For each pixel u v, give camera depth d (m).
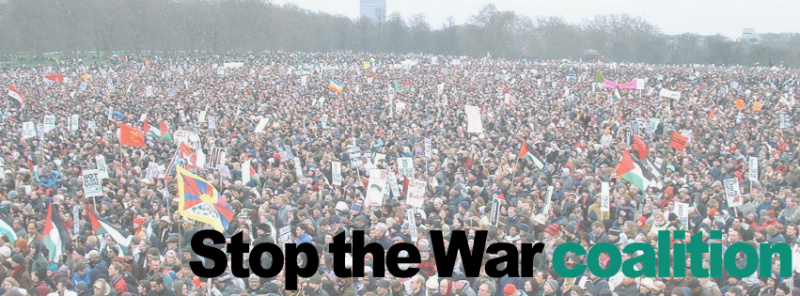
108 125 39.38
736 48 136.88
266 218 16.31
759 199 19.61
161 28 129.88
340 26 172.12
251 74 84.50
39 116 43.00
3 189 22.42
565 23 180.50
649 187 19.59
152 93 59.50
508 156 26.14
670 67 120.56
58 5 118.12
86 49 142.88
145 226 16.83
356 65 96.81
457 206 19.28
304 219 16.69
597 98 54.25
